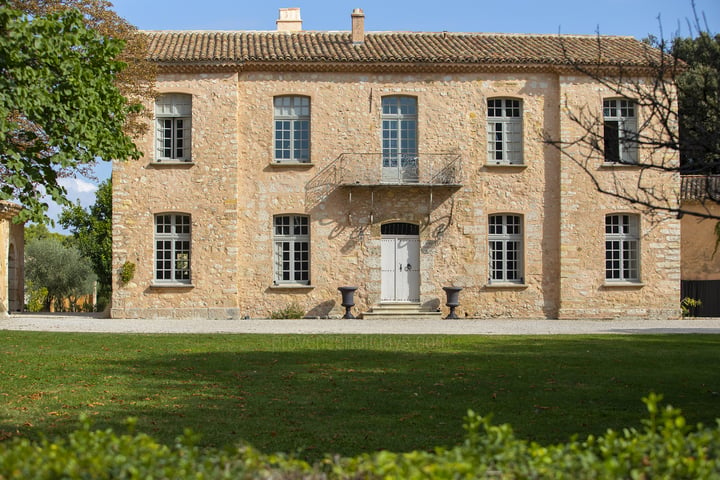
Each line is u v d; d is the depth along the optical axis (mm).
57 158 13258
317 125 28875
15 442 6422
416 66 28938
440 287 29000
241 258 28516
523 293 29141
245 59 28406
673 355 16500
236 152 28500
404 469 5332
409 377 13836
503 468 5547
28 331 21484
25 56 13258
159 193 28375
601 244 29125
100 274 48125
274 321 27047
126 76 26312
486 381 13391
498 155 29500
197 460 5812
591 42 31719
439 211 29094
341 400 11867
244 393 12422
